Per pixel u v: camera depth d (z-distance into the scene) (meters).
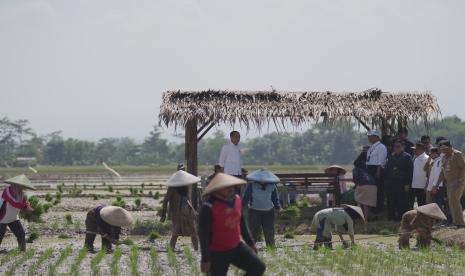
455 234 28.84
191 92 36.97
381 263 23.50
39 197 62.72
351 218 26.70
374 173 35.81
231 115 35.91
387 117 38.06
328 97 38.22
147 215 43.78
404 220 27.36
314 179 39.22
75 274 21.55
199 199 36.00
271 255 25.41
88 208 50.50
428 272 21.94
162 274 21.97
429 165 32.84
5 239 32.47
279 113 36.47
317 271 22.23
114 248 27.80
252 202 25.86
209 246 16.17
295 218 36.94
